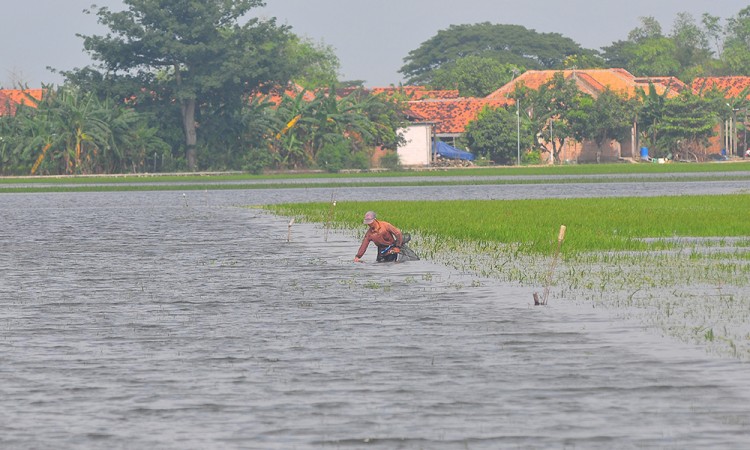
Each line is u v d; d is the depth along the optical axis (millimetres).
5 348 59156
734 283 83188
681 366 52094
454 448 39281
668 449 38844
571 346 57750
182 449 39531
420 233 134625
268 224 163875
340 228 152000
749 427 41344
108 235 146125
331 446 39688
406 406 45125
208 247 124250
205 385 49281
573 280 86250
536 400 45906
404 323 66312
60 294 82688
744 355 54469
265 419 43344
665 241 122125
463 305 73688
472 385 48781
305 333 63000
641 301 74125
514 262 100750
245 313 71375
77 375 51750
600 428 41531
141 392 48031
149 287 86562
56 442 40531
